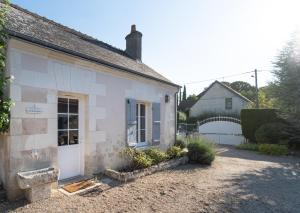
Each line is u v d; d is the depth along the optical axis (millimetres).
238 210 4418
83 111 5977
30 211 3900
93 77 6059
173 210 4320
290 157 11234
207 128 18391
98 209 4211
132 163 6926
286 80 13516
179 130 21156
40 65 4812
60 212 3963
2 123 4020
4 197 4238
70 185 5207
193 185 5871
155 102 8633
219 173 7316
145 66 10516
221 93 29875
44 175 4324
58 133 5410
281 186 6082
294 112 12758
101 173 6215
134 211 4215
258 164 9188
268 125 13695
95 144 6090
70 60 5402
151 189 5441
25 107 4512
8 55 4270
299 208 4594
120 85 6953
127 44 11320
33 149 4617
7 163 4250
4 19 4320
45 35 5586
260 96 26359
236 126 16953
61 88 5234
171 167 7742
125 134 7070
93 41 8969
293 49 13727
